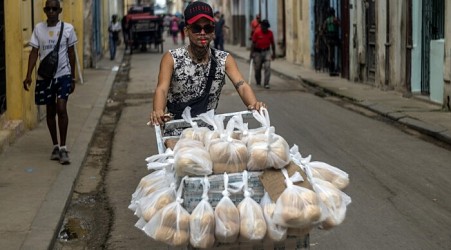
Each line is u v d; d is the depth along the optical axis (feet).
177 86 16.67
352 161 32.45
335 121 44.78
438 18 49.80
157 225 13.17
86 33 85.20
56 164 30.73
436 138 38.32
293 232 13.28
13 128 36.04
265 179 13.38
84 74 77.56
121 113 50.80
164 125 15.81
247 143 13.85
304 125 43.01
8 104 37.47
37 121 40.91
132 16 127.95
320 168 14.48
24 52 37.96
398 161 32.45
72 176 28.55
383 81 59.52
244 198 13.29
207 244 13.01
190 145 13.83
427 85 52.54
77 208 25.63
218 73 16.74
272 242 13.35
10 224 22.20
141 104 55.72
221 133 13.83
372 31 62.85
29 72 30.25
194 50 16.46
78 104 51.62
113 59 104.83
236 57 115.14
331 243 21.11
